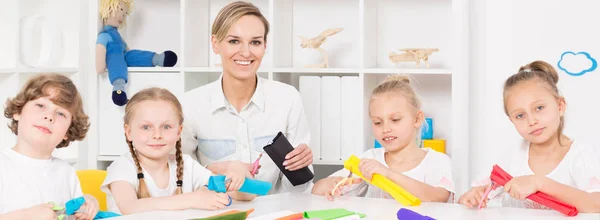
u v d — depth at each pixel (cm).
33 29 260
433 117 283
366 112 265
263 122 218
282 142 191
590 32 269
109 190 180
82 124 176
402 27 285
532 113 171
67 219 148
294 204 156
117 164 181
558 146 179
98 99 272
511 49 276
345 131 264
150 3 298
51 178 171
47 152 170
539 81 173
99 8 271
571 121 272
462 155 255
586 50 270
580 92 271
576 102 272
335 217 136
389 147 190
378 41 288
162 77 269
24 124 165
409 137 190
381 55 288
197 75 279
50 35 266
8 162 166
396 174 170
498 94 277
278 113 219
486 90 279
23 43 257
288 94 222
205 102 217
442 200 179
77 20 269
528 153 185
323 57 289
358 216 138
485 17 278
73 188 179
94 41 271
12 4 265
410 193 169
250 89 217
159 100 177
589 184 167
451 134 282
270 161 217
